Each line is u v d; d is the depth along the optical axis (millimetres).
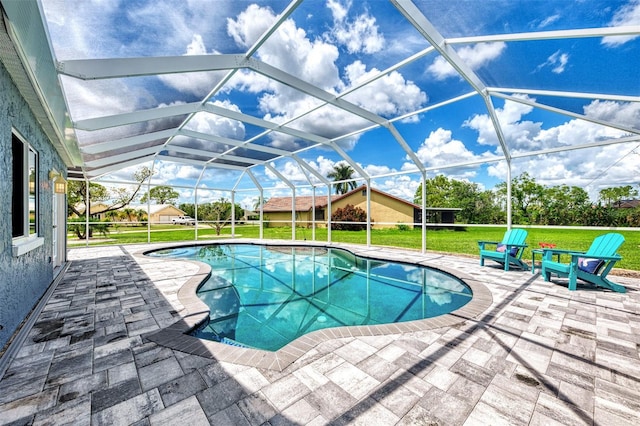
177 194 18797
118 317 3615
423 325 3342
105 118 5328
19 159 3729
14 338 3000
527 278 5719
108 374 2324
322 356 2629
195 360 2547
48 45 2664
